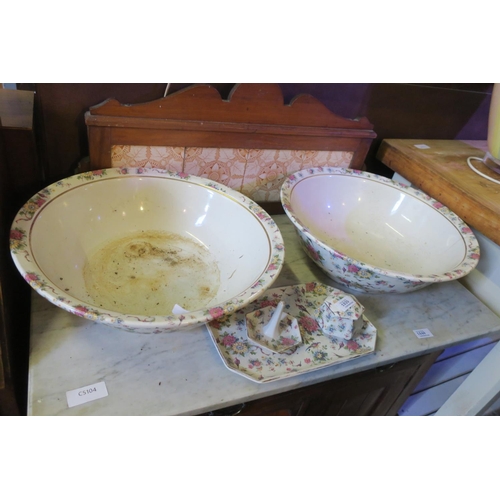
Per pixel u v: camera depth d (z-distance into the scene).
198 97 0.88
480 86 1.23
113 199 0.90
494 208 0.97
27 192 0.84
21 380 0.85
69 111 0.86
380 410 1.17
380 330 0.91
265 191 1.13
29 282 0.61
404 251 1.07
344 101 1.09
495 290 1.06
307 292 0.95
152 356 0.75
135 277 0.85
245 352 0.78
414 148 1.21
